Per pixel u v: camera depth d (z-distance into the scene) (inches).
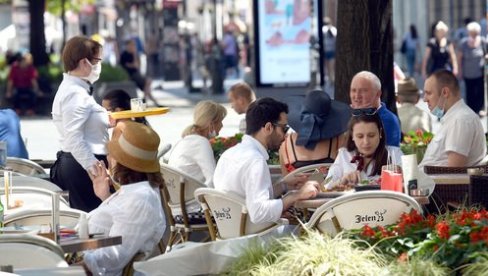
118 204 643.5
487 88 1678.2
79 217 665.0
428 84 878.4
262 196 701.9
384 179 697.6
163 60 4188.0
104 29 6018.7
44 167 1128.8
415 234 640.4
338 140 851.4
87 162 858.1
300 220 709.9
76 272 535.5
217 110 911.7
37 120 2427.4
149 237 645.3
